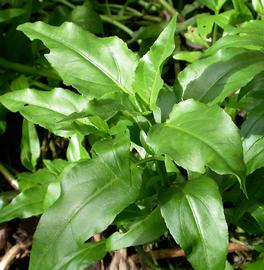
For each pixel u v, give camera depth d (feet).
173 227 1.59
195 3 3.21
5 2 3.15
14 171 2.61
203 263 1.54
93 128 1.79
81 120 1.83
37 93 1.95
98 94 1.79
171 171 1.86
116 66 1.83
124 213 1.80
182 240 1.57
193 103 1.56
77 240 1.51
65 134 1.99
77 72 1.84
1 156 2.71
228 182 1.87
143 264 2.10
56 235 1.51
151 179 1.73
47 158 2.70
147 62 1.66
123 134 1.62
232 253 2.19
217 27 2.72
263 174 1.88
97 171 1.57
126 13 3.40
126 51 1.84
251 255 2.14
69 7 3.37
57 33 1.90
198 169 1.41
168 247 2.18
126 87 1.80
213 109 1.50
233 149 1.41
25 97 1.96
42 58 2.77
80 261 1.77
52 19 2.98
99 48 1.87
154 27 2.89
